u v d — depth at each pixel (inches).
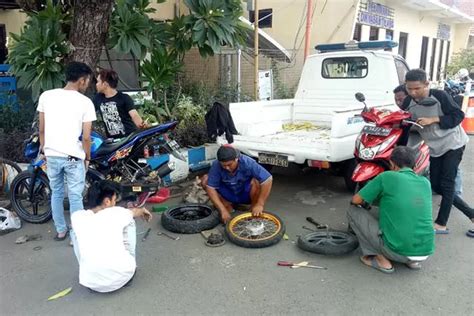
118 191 140.9
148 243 158.9
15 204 179.6
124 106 185.9
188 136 247.8
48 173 151.9
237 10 258.1
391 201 132.2
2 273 136.9
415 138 190.9
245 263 143.5
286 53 378.6
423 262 144.5
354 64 239.0
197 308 118.0
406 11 560.7
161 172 196.1
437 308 118.0
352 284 130.4
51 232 168.9
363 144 166.1
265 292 126.0
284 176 249.6
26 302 121.1
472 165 278.1
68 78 148.1
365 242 140.6
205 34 242.8
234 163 164.1
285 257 147.8
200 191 204.2
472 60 664.4
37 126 188.7
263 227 165.2
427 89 159.3
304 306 119.0
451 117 155.7
